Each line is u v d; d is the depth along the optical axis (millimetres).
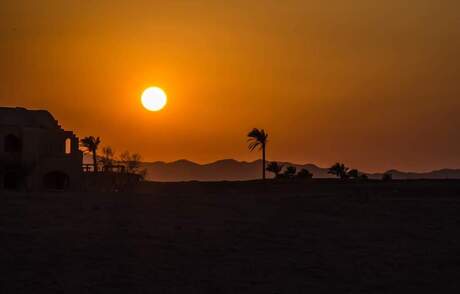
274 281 32688
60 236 42406
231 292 30703
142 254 37969
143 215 52344
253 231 46281
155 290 30828
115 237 42594
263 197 68625
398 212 57531
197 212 55000
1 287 30828
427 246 42062
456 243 43125
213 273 34000
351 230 47844
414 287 32062
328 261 37188
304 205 60844
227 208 58000
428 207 60156
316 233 46219
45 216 49938
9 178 86438
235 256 38125
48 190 82500
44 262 35562
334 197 69438
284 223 50469
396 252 39938
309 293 30797
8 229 44219
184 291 30719
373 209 59094
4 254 37031
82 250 38562
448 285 32469
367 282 32812
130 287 31250
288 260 37281
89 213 52281
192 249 39656
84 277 32812
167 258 37188
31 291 30344
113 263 35750
